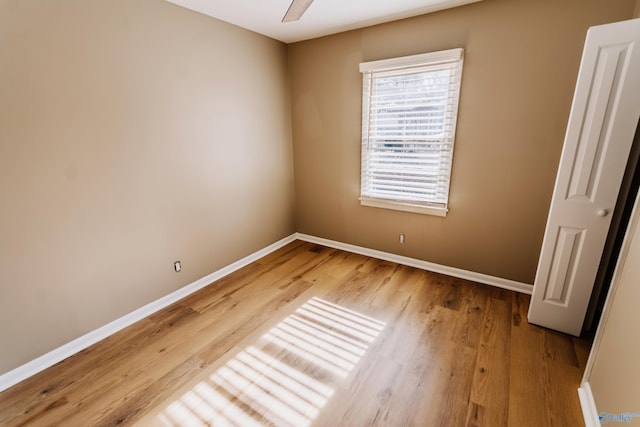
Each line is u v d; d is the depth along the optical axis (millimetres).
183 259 2756
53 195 1899
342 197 3602
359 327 2307
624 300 1399
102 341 2209
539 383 1767
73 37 1858
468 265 2963
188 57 2514
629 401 1206
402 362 1954
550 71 2258
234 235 3232
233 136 3031
